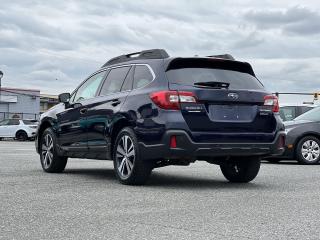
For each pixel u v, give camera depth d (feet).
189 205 18.97
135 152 23.48
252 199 20.45
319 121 40.32
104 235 14.26
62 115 29.96
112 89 26.61
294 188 23.89
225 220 16.28
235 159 25.26
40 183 25.11
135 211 17.71
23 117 203.51
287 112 45.32
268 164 39.86
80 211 17.65
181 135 22.17
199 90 22.77
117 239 13.80
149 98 23.22
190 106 22.50
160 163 23.89
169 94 22.52
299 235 14.29
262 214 17.28
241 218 16.58
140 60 25.50
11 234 14.34
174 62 23.58
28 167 33.96
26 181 25.93
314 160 39.91
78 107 28.55
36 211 17.61
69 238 13.93
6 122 110.42
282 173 31.12
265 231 14.76
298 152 39.70
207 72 23.91
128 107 24.22
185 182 26.32
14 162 38.11
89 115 27.30
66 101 30.22
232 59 24.88
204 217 16.74
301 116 41.63
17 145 77.61
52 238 13.93
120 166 24.72
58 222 15.89
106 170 32.78
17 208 18.15
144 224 15.65
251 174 25.88
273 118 24.31
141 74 24.79
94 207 18.42
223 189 23.47
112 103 25.61
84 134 27.73
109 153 25.72
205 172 31.94
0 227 15.20
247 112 23.66
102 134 26.14
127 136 24.09
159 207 18.52
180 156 22.34
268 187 24.31
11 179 26.81
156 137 22.57
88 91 28.89
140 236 14.14
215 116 22.91
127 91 25.16
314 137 40.04
